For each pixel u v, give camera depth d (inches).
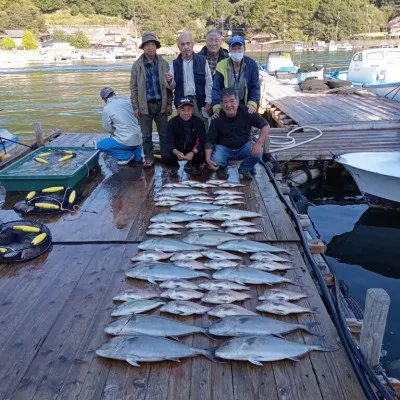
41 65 1872.5
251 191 205.8
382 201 256.4
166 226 163.3
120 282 129.2
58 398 86.7
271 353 95.0
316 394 86.4
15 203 194.4
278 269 134.1
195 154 229.0
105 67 1695.4
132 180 225.0
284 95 587.2
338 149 302.0
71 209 186.5
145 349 96.4
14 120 650.2
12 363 96.6
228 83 221.1
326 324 108.9
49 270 136.6
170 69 239.3
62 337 104.8
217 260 136.8
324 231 254.8
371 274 207.9
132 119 241.0
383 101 493.4
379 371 94.3
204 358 97.1
